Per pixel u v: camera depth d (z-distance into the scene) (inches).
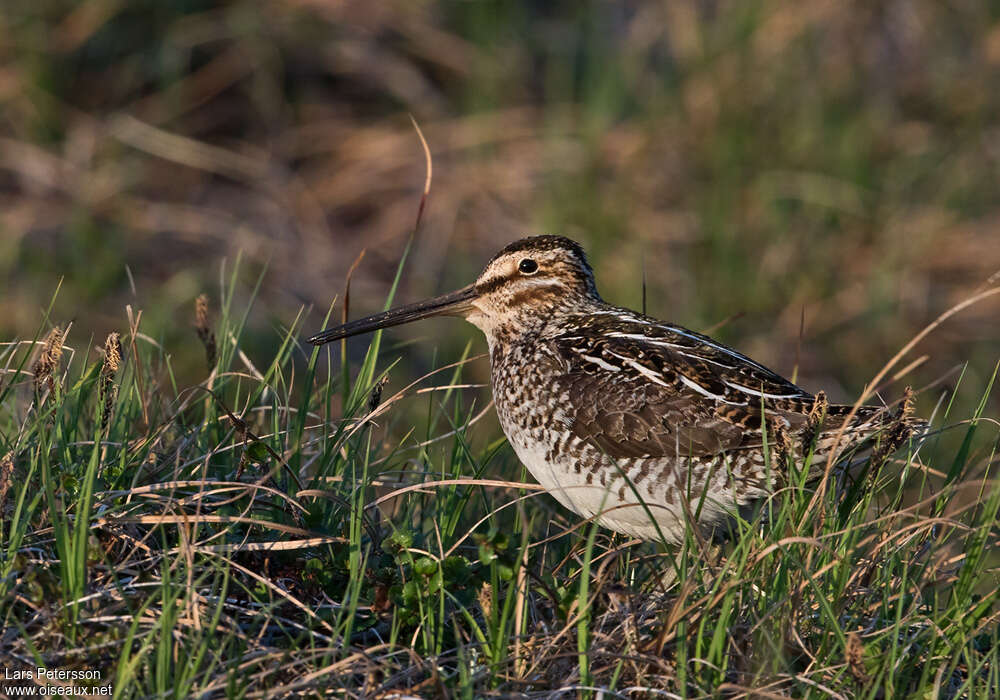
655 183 754.2
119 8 774.5
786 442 322.0
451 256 745.6
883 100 798.5
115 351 325.7
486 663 290.4
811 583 289.0
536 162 780.6
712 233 723.4
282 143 784.3
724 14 800.9
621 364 358.9
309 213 757.3
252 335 643.5
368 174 778.2
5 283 671.1
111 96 769.6
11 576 287.6
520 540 348.8
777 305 717.9
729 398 346.6
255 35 784.3
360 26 815.7
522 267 406.0
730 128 754.2
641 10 841.5
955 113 799.1
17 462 323.0
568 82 804.0
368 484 331.0
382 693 278.2
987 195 773.9
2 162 739.4
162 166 759.7
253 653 281.4
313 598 309.1
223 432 360.5
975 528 312.2
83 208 703.7
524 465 378.3
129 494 311.9
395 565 319.0
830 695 281.3
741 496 342.3
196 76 780.6
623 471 328.8
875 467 335.3
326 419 366.3
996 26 845.8
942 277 734.5
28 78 751.7
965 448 340.2
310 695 278.7
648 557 344.2
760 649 287.9
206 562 308.5
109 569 297.0
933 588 323.9
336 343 651.5
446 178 778.8
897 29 824.3
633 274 713.6
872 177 756.6
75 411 347.6
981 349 693.3
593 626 303.9
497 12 819.4
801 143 754.2
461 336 675.4
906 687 293.9
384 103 808.3
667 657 293.4
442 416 547.5
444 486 353.1
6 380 374.9
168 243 722.8
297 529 309.7
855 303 716.0
